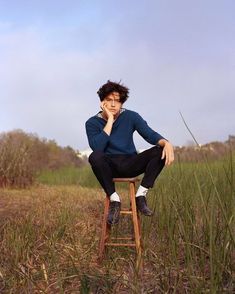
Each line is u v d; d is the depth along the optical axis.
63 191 8.24
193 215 3.71
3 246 4.10
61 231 4.55
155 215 4.41
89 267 3.67
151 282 3.26
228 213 3.18
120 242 4.29
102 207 6.09
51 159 21.41
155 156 3.82
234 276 2.99
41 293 3.32
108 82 4.04
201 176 4.35
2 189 8.60
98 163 3.76
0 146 9.62
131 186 3.86
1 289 3.38
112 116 3.95
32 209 5.68
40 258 3.93
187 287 3.10
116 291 3.23
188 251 3.16
